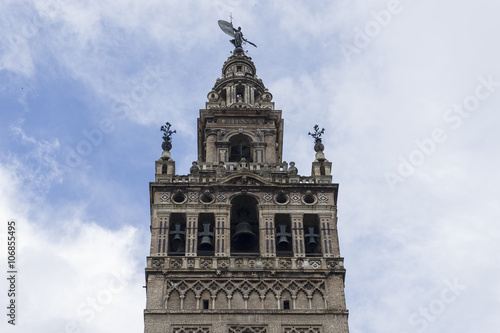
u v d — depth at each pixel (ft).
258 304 195.62
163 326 189.47
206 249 210.18
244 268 201.26
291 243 210.79
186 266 201.46
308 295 197.36
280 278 200.13
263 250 206.69
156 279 198.70
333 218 214.28
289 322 191.42
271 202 216.95
